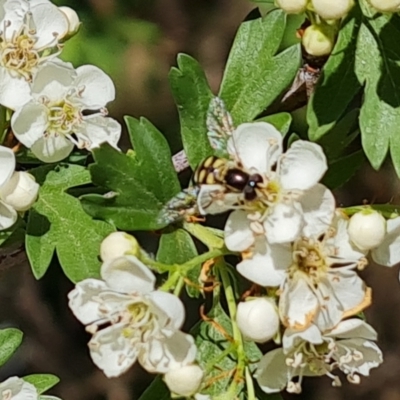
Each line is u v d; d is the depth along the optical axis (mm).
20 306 447
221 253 237
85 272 243
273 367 238
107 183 240
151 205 241
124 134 366
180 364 228
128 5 434
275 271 231
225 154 240
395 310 465
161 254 239
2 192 239
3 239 248
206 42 466
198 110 247
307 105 252
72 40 397
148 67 438
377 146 245
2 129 248
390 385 461
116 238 231
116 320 228
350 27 248
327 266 233
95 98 248
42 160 247
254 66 251
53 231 245
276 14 252
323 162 230
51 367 449
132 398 448
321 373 239
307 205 232
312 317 231
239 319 230
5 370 445
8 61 244
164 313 227
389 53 248
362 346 239
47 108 246
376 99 247
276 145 232
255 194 229
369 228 232
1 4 246
